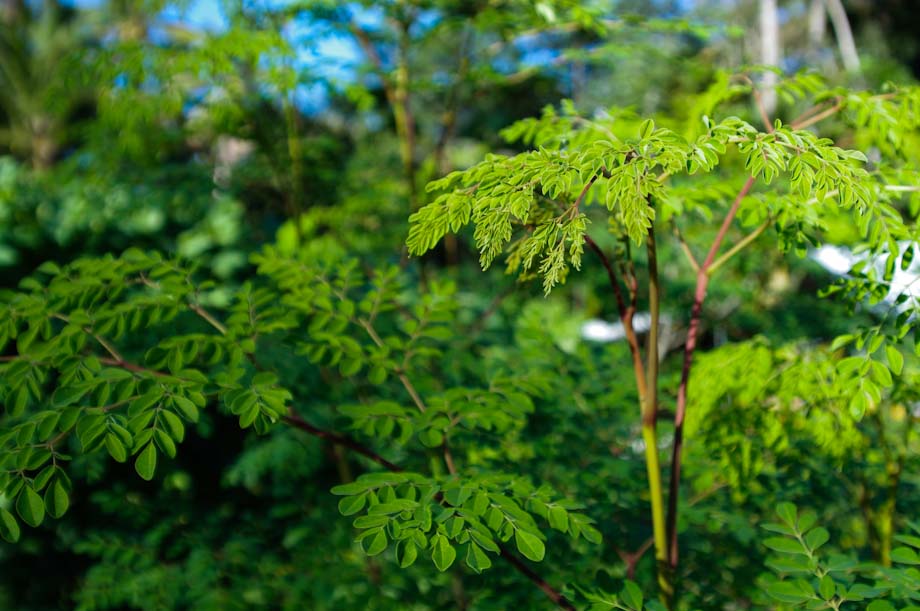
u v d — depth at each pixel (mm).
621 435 2535
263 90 3340
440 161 3836
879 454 2156
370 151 4379
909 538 1532
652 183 1299
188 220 4160
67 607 3480
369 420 1830
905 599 1476
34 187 4227
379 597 2283
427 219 1400
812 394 1861
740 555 2236
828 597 1428
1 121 8922
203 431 2777
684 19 2910
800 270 3838
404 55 3391
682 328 4340
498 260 4273
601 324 4660
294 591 2432
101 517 3381
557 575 2064
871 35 10211
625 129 2092
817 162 1319
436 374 2824
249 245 4223
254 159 3896
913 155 1925
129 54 2912
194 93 3301
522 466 2273
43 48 8219
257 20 3217
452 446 2357
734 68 2076
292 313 2047
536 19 2936
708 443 2027
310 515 2791
